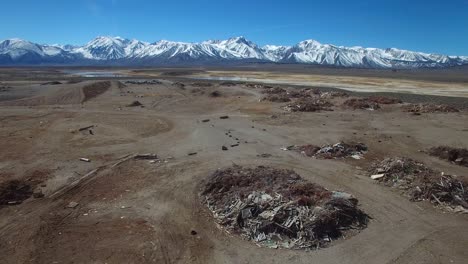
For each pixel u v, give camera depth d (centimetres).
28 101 4525
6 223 1392
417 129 3009
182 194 1658
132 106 4222
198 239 1293
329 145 2431
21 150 2338
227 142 2580
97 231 1342
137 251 1217
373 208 1524
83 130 2909
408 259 1181
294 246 1236
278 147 2464
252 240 1280
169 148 2425
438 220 1431
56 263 1153
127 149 2391
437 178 1703
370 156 2275
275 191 1532
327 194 1520
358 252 1215
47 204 1556
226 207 1474
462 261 1172
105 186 1759
